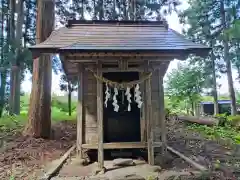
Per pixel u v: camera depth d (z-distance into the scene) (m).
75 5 20.45
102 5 20.67
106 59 5.84
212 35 19.50
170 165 6.07
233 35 13.80
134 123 7.40
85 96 6.64
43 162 6.50
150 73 6.04
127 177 4.98
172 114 16.75
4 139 9.15
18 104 17.39
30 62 17.03
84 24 7.38
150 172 5.37
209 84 19.91
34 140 9.12
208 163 6.16
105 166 5.91
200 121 14.20
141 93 6.51
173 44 5.97
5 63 16.36
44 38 9.77
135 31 7.01
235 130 12.23
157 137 6.45
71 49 5.34
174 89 20.59
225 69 20.17
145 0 18.95
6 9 19.53
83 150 6.45
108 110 7.38
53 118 17.30
